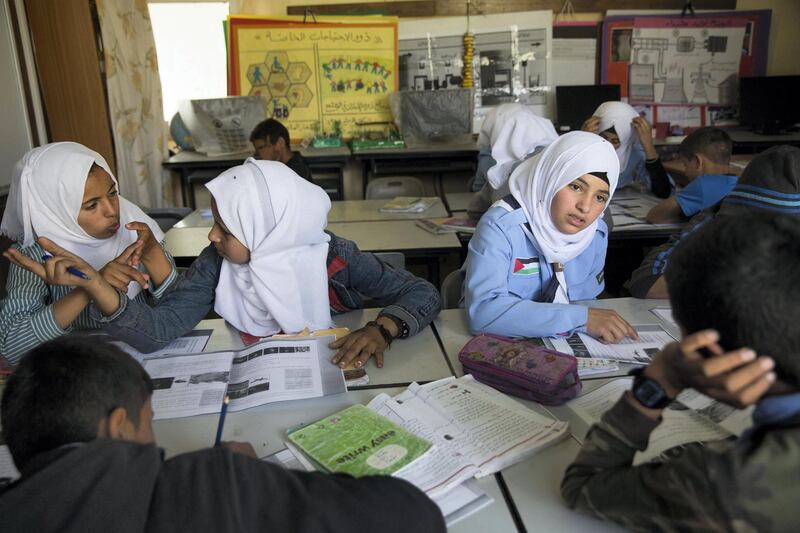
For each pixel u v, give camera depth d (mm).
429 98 4773
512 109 3455
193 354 1445
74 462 667
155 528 672
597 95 4980
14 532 636
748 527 652
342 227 3047
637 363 1390
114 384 753
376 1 4984
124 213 1788
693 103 5188
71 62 3789
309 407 1240
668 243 1837
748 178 1678
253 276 1507
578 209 1558
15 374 752
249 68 4930
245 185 1461
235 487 720
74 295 1433
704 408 1117
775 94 4941
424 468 996
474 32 5035
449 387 1277
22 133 3613
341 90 5051
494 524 903
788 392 663
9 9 3545
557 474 1014
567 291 1728
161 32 4848
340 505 733
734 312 638
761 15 5066
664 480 726
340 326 1667
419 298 1618
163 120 4645
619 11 5023
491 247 1608
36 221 1594
